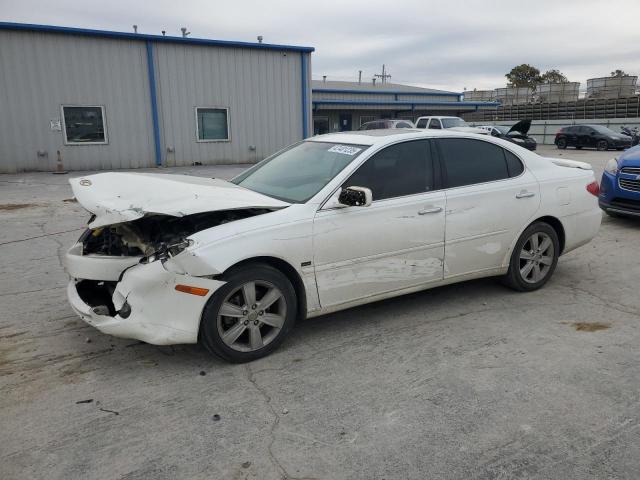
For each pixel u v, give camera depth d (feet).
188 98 62.34
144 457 8.84
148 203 11.82
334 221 12.76
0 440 9.28
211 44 62.18
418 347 12.99
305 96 69.46
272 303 12.25
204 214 13.07
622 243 23.39
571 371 11.70
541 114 147.54
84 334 13.69
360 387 11.09
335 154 14.44
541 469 8.51
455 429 9.59
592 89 148.46
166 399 10.64
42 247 22.77
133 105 59.41
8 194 38.68
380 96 125.90
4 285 17.54
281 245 12.01
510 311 15.31
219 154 65.57
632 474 8.39
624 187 26.25
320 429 9.61
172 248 11.33
